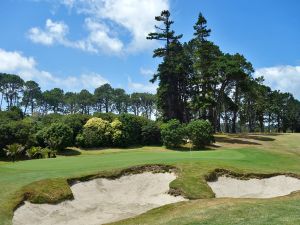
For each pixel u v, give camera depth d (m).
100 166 29.38
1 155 59.28
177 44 73.12
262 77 102.69
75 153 59.34
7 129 59.09
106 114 68.06
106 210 24.00
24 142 59.50
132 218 20.39
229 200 22.50
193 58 81.81
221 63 70.56
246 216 18.41
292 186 29.38
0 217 19.41
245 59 81.44
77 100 158.75
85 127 62.94
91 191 25.66
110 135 63.03
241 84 73.00
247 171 30.17
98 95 159.75
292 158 41.97
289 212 19.03
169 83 71.19
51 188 23.95
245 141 66.56
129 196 26.17
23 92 149.75
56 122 64.31
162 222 18.48
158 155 38.81
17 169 29.53
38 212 21.81
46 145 60.78
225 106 93.12
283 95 123.25
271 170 31.25
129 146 64.12
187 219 18.45
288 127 122.81
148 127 64.56
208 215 18.92
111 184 26.89
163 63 71.00
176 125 60.59
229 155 40.09
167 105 73.62
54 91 164.00
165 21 72.81
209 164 30.41
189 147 60.31
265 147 59.72
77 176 26.23
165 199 25.38
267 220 17.41
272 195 28.06
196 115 89.44
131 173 28.27
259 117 114.56
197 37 75.19
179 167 29.25
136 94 162.62
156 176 28.47
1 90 142.62
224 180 29.02
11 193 22.25
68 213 22.72
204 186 26.50
